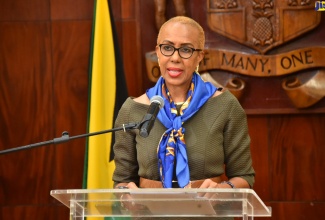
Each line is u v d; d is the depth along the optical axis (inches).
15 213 379.6
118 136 238.1
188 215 201.8
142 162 229.9
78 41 377.7
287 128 366.0
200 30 233.0
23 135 379.2
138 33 365.4
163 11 360.8
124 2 373.7
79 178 378.9
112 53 351.3
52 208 379.2
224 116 230.8
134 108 236.1
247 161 233.3
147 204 197.6
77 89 378.0
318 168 363.6
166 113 231.5
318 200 363.9
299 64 353.7
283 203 366.0
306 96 354.3
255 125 367.2
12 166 379.9
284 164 366.3
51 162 379.6
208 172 226.7
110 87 350.0
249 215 193.8
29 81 378.9
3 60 379.6
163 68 231.0
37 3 378.0
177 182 226.8
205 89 234.5
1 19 378.6
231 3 357.7
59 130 378.9
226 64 359.3
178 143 226.1
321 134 362.9
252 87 362.6
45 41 378.3
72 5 378.0
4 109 379.6
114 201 197.6
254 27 357.1
